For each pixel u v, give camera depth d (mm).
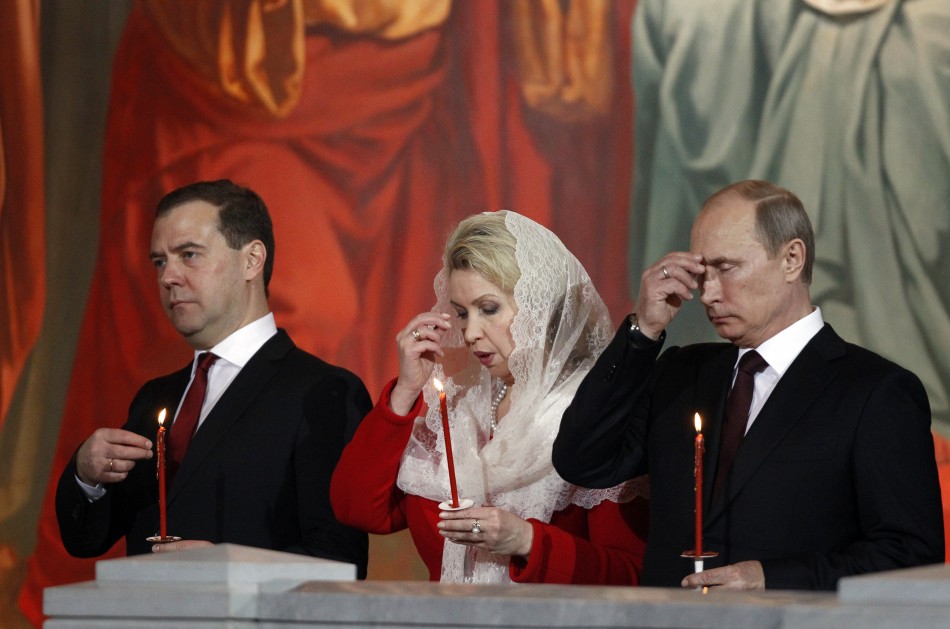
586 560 8852
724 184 16234
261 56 17547
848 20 15984
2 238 17641
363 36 17375
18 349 17469
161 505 8992
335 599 5777
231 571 6184
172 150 17609
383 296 17031
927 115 15625
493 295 9398
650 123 16531
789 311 8438
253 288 10750
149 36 17781
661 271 8336
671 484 8477
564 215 16656
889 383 7988
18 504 17141
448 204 17000
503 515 8648
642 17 16656
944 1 15719
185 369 11117
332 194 17234
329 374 10414
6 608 16938
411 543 16266
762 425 8203
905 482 7742
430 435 10227
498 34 17047
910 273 15508
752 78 16250
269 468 9953
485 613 5566
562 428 8695
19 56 17891
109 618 5988
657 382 9078
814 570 7441
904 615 4891
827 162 15914
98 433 9836
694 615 5332
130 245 17531
